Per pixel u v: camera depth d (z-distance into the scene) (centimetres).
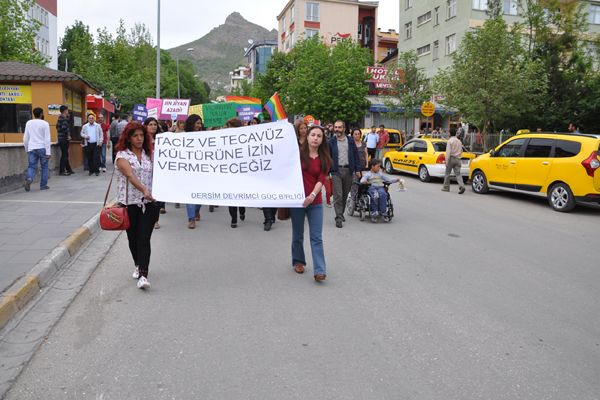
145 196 564
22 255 650
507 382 374
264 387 360
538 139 1338
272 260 707
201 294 558
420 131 3869
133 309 511
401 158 2000
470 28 3512
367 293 571
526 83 1933
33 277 558
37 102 1675
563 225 1054
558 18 2359
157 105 1905
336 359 405
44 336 444
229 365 393
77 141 1894
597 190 1171
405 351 423
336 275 639
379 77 3312
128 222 559
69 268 650
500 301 557
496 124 2397
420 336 454
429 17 4097
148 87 4391
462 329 473
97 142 1619
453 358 411
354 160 983
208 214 1083
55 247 693
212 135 633
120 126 1817
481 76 2016
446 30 3816
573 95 2286
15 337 442
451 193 1534
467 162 1788
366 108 3297
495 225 1025
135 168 582
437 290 589
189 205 916
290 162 622
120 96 4072
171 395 349
